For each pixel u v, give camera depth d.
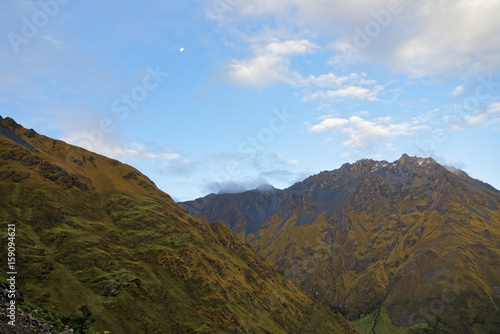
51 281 146.38
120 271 170.00
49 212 189.50
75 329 125.50
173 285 183.88
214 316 176.75
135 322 148.12
